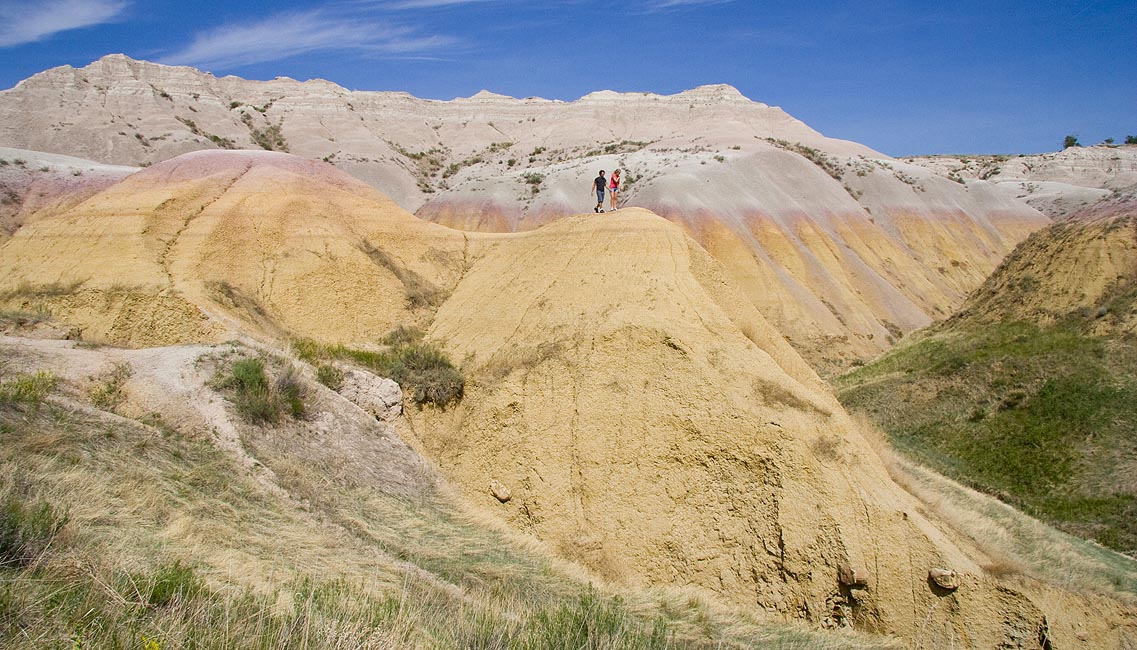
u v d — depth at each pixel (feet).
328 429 45.06
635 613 33.94
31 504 23.24
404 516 39.88
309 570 27.63
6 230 150.00
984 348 88.94
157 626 17.08
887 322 171.83
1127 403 67.97
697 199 181.88
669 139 328.70
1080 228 96.94
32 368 40.68
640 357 47.98
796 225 193.16
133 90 334.85
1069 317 85.92
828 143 351.46
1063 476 63.46
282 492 36.14
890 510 39.19
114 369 42.70
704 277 59.77
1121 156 377.71
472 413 51.21
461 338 60.80
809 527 38.83
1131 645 35.63
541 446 46.26
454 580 33.40
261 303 62.85
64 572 19.58
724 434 42.96
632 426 45.06
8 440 29.84
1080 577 40.96
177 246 65.87
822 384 57.98
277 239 68.90
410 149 385.70
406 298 68.54
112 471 30.55
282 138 358.43
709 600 37.70
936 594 36.50
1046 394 73.87
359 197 80.89
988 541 42.65
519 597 32.68
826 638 35.12
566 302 56.18
